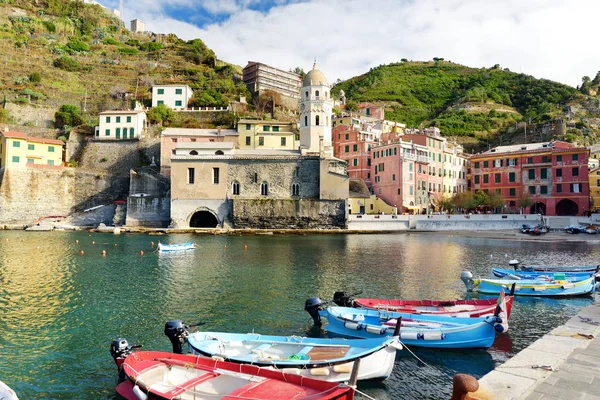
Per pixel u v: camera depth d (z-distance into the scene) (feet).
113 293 92.43
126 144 324.19
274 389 37.68
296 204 261.65
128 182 304.50
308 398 35.55
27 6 517.55
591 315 61.57
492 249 170.30
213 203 265.13
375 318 62.90
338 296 72.79
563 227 255.50
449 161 355.56
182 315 75.72
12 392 34.55
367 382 48.03
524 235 233.96
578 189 283.59
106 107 390.63
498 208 311.06
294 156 268.62
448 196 350.43
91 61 451.53
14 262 134.10
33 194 282.97
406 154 310.04
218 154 273.54
